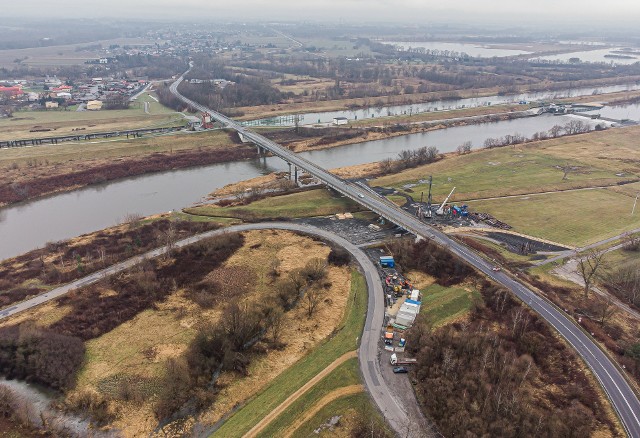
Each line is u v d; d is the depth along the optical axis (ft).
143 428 351.46
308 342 440.45
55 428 352.08
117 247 623.36
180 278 545.85
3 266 583.99
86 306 491.31
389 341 428.97
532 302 480.64
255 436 336.70
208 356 415.23
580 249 622.95
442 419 342.03
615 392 360.07
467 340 408.87
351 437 336.08
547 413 344.90
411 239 633.20
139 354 426.92
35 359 403.13
